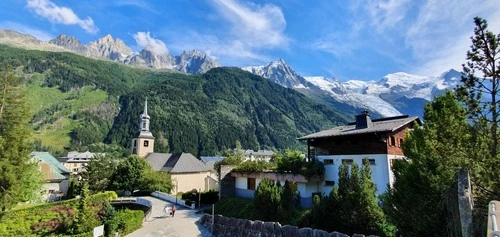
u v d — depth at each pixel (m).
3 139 39.75
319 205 27.84
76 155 149.75
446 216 16.28
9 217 39.00
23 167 40.69
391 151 33.25
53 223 38.75
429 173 17.77
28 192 44.19
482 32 15.54
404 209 19.81
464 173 13.90
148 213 41.78
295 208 33.47
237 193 45.44
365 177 26.05
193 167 75.69
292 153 41.91
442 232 17.05
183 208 48.38
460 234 13.30
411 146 21.97
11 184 38.38
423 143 19.64
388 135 33.38
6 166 37.94
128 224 34.00
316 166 36.44
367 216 24.69
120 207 51.41
